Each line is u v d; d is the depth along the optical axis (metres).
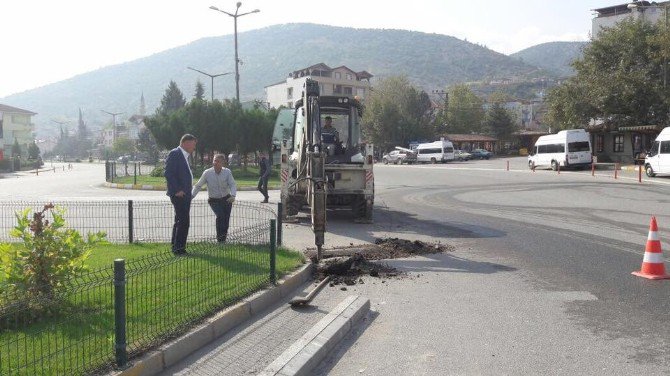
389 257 9.78
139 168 39.00
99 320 5.02
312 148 11.16
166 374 4.70
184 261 6.57
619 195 21.09
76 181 36.81
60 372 4.14
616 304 6.80
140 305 5.62
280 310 6.61
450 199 20.84
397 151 66.31
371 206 14.27
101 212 15.08
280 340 5.57
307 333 5.49
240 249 7.50
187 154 9.01
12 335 4.35
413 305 6.86
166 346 4.93
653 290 7.44
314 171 9.95
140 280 6.06
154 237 11.24
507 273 8.55
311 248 10.48
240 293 6.51
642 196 20.61
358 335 5.82
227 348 5.34
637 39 42.38
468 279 8.18
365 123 82.19
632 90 40.56
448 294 7.35
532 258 9.69
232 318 5.96
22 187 30.00
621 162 47.47
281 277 7.60
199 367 4.86
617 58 43.66
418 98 86.81
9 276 5.39
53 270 5.54
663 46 36.34
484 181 30.30
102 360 4.43
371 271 8.50
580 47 46.59
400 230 13.13
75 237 5.91
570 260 9.48
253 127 38.25
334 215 16.03
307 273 8.26
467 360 5.08
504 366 4.92
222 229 10.11
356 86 100.50
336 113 15.41
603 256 9.80
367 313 6.55
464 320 6.25
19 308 4.43
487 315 6.42
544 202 19.22
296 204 14.38
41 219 5.82
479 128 99.94
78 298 5.30
